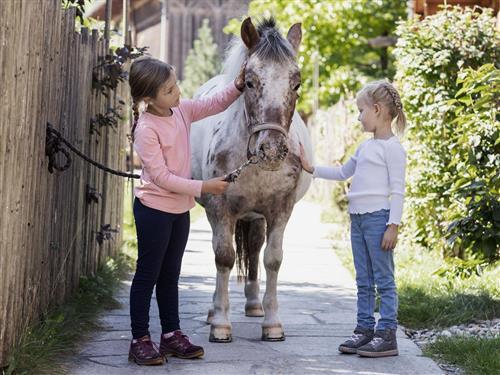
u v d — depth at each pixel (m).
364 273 5.10
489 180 6.35
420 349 5.14
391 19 24.00
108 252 8.00
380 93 5.02
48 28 4.96
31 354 4.43
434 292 6.72
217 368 4.64
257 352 5.03
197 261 9.17
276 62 4.64
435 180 9.06
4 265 4.19
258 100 4.65
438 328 5.75
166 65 4.63
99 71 6.79
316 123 20.77
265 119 4.61
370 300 5.10
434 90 9.05
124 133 9.03
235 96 4.97
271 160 4.55
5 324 4.27
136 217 4.75
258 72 4.65
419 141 9.35
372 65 24.77
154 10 58.31
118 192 8.66
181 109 4.87
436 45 9.14
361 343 5.02
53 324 5.00
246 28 4.86
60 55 5.40
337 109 16.44
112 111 6.91
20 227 4.49
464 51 9.05
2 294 4.18
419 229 9.36
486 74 6.50
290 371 4.59
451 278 6.41
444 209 8.93
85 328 5.45
